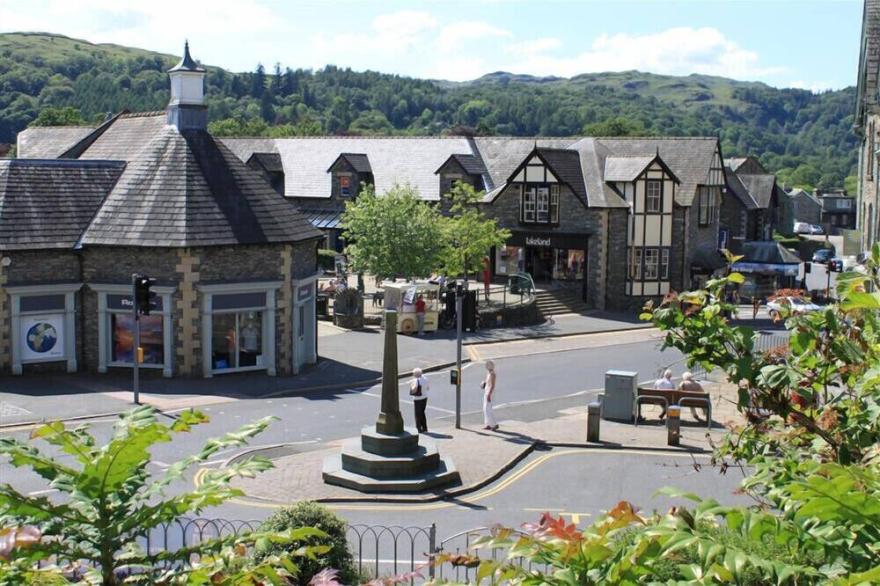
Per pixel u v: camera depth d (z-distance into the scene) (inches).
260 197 1323.8
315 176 2447.1
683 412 1121.4
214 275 1253.1
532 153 2081.7
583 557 191.8
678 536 188.5
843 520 191.3
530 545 193.3
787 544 219.5
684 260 2112.5
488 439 983.0
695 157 2185.0
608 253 2043.6
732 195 2928.2
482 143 2354.8
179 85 1346.0
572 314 1980.8
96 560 221.8
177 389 1189.7
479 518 738.8
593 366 1453.0
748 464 316.5
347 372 1338.6
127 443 208.8
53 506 212.7
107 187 1334.9
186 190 1275.8
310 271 1370.6
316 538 513.7
